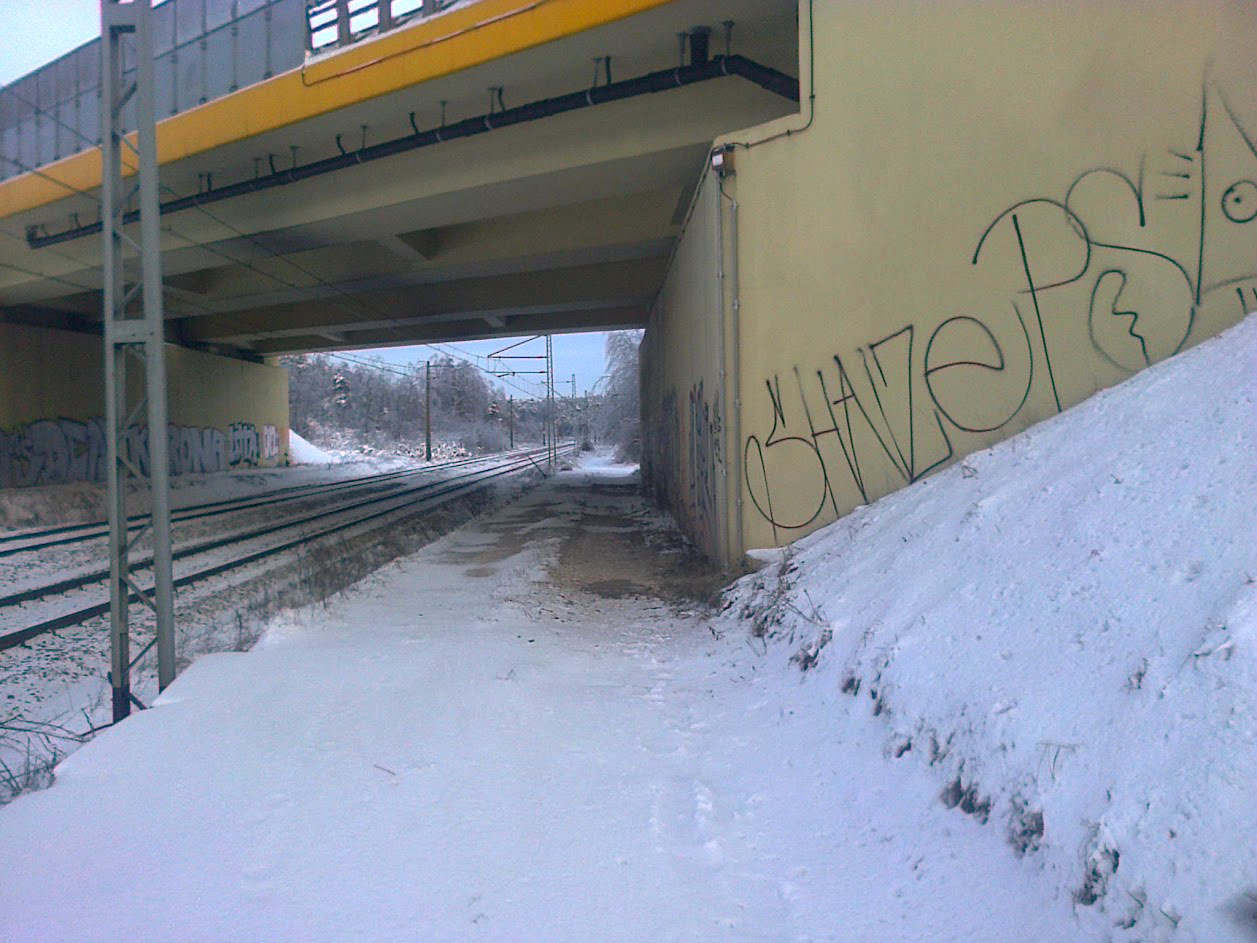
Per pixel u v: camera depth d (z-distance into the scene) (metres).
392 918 2.59
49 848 3.04
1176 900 2.14
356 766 3.88
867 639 4.49
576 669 5.96
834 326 7.66
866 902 2.76
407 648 6.43
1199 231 5.58
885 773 3.51
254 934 2.48
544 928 2.57
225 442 34.47
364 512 21.17
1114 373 5.92
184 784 3.64
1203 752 2.39
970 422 6.63
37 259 19.12
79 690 7.21
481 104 12.29
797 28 10.12
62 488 22.48
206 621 9.33
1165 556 3.38
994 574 4.23
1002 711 3.19
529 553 12.55
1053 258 6.18
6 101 16.92
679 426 14.72
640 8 9.73
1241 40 5.44
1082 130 6.05
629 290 21.42
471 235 18.34
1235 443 3.78
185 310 25.27
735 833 3.34
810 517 7.96
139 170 5.95
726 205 8.82
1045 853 2.60
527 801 3.54
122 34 6.10
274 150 14.16
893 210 7.15
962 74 6.65
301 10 12.79
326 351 37.16
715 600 7.87
